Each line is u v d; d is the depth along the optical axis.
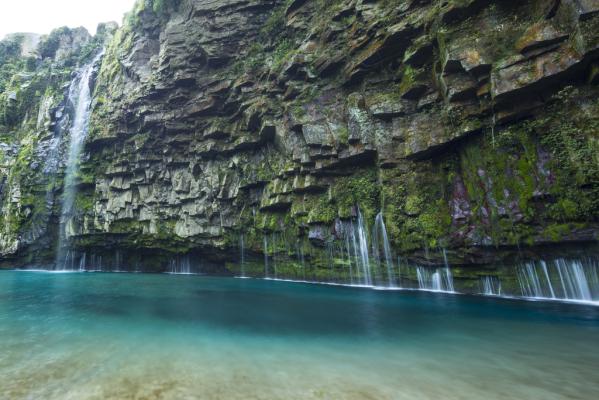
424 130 14.97
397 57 16.36
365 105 17.17
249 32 23.61
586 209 10.88
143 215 26.97
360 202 17.20
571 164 11.25
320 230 18.38
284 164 20.42
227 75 23.73
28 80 38.69
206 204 24.34
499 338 7.59
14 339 7.46
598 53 10.28
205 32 24.56
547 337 7.64
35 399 4.59
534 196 11.98
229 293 14.70
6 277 22.94
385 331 8.21
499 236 12.77
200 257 26.00
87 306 11.60
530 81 11.55
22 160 32.09
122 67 29.70
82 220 29.45
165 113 26.33
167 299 13.12
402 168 15.67
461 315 9.89
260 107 21.02
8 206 31.16
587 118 11.02
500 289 13.09
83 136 31.14
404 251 15.36
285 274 20.55
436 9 14.29
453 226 14.08
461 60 13.06
